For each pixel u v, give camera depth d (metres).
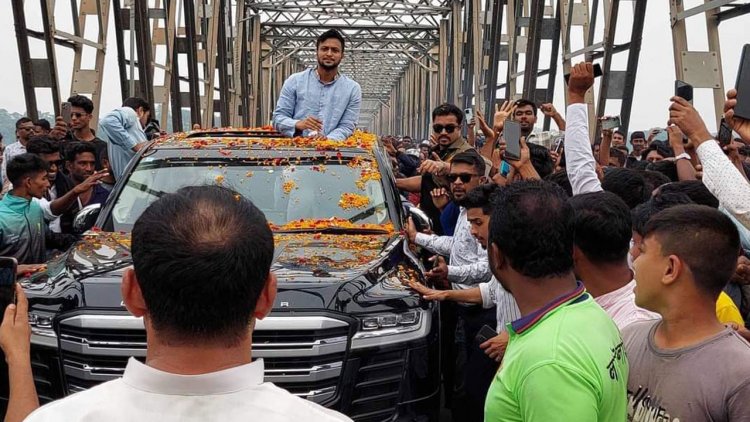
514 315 3.93
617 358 2.11
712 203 3.87
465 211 4.95
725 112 2.92
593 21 13.61
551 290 2.21
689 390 2.11
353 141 5.89
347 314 3.74
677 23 9.69
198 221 1.56
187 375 1.47
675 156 5.25
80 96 8.21
